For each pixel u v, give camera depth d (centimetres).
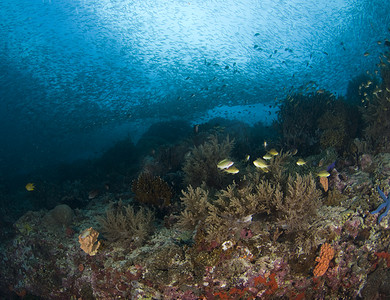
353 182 502
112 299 420
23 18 2806
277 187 391
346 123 798
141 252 402
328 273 410
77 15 3162
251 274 370
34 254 532
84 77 2802
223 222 368
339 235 408
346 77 2509
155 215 502
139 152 1443
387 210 415
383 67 815
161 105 2545
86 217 573
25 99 2472
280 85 2630
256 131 1357
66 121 2517
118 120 2488
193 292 362
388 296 476
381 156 553
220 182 557
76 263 471
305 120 864
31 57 2672
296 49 3341
